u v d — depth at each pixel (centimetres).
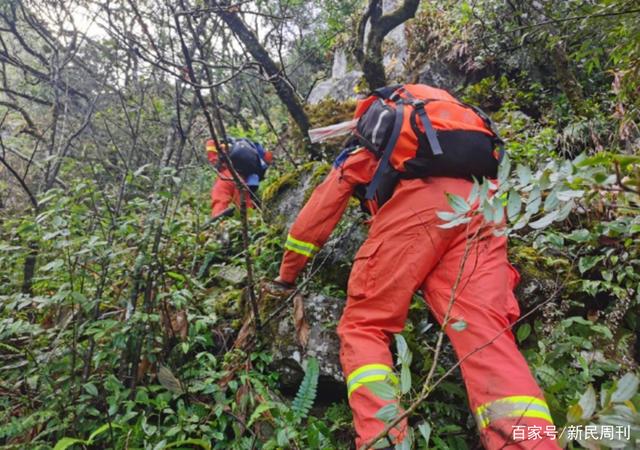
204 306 248
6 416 189
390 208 197
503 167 139
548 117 425
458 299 175
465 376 164
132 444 182
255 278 277
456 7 514
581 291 229
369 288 193
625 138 318
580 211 254
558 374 190
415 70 527
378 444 146
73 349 196
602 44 281
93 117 345
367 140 205
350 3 429
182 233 283
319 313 237
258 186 381
